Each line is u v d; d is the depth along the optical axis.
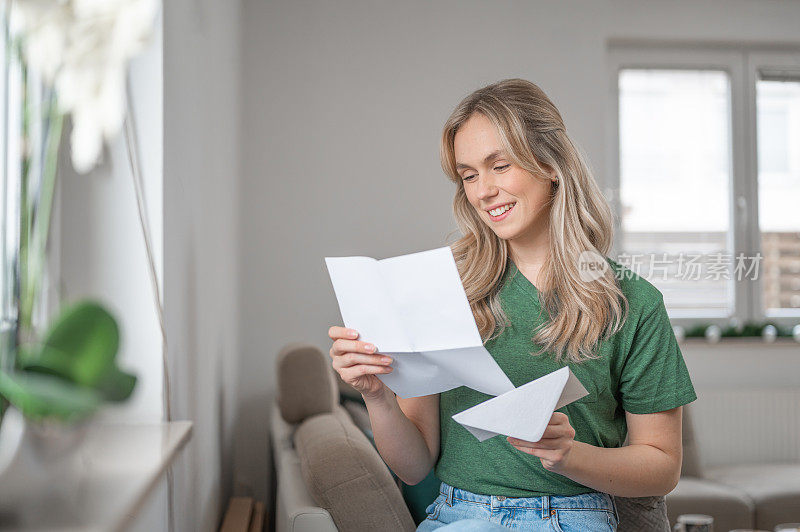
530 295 1.48
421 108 4.05
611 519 1.41
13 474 0.68
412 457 1.52
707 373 4.20
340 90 4.01
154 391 1.44
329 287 3.96
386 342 1.27
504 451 1.41
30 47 0.72
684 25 4.26
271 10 3.98
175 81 1.61
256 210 3.94
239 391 3.70
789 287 4.41
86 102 0.71
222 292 2.75
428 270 1.15
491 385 1.22
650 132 4.39
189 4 1.84
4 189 1.02
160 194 1.46
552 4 4.16
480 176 1.42
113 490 0.79
